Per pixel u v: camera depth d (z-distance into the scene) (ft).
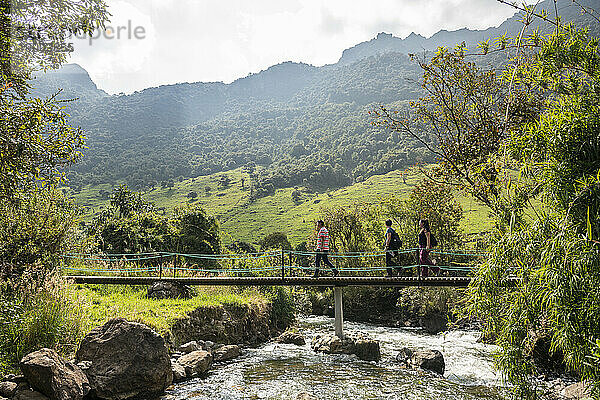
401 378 33.17
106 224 84.74
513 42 23.47
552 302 14.03
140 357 26.86
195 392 27.94
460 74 33.76
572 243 13.58
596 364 13.32
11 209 32.86
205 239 90.94
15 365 24.63
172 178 542.98
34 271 32.81
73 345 28.04
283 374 33.24
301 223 290.97
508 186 16.80
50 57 26.55
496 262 16.34
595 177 13.61
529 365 16.42
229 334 45.60
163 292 47.91
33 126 23.20
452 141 34.06
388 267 47.60
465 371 36.29
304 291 97.19
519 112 24.27
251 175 493.36
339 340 43.11
